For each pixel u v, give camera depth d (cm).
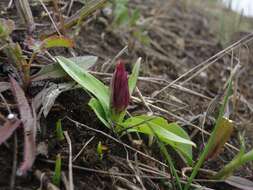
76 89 14
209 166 14
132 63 19
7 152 11
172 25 26
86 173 12
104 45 19
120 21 21
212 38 27
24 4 14
